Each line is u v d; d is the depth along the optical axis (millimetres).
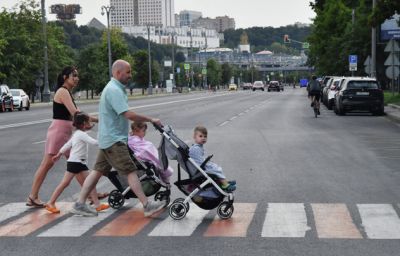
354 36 69375
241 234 8883
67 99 10875
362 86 37219
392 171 14922
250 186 12883
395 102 45656
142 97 90562
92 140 10484
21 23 76500
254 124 30891
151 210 10031
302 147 20156
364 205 10867
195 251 8000
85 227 9438
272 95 90438
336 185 12977
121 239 8680
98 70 94750
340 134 24828
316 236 8719
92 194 10625
